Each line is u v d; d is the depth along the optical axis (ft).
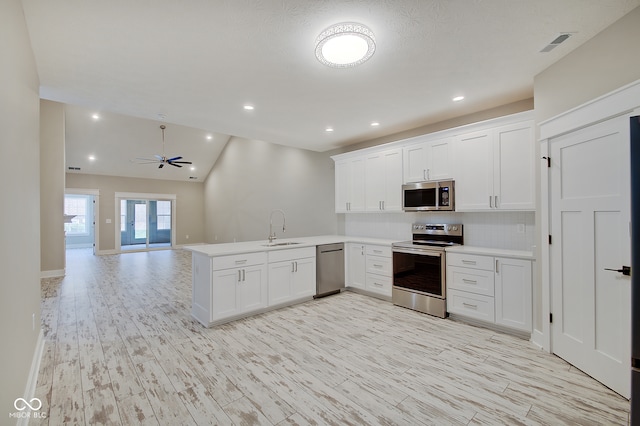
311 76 8.80
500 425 5.64
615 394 6.52
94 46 7.14
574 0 5.76
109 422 5.74
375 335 9.84
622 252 6.42
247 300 11.43
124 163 29.19
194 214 36.47
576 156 7.54
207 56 7.66
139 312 12.32
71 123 23.08
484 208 10.87
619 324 6.48
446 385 6.97
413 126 13.83
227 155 30.48
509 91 10.01
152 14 5.98
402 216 14.70
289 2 5.67
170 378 7.29
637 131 4.52
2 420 4.51
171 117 12.56
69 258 27.40
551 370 7.56
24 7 5.74
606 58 6.70
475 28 6.59
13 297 5.34
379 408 6.15
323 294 14.21
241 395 6.61
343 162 16.47
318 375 7.42
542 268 8.73
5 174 4.87
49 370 7.64
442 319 11.29
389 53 7.58
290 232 21.80
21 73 6.01
